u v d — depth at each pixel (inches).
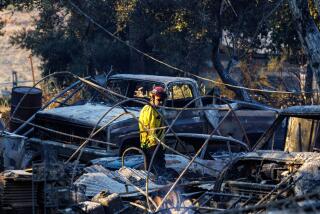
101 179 856.3
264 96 2126.0
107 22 2368.4
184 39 2224.4
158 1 2086.6
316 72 1180.5
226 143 1080.2
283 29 2151.8
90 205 712.4
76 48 2502.5
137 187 825.5
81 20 2271.2
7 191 713.6
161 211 729.6
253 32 2246.6
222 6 2090.3
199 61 2352.4
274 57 2301.9
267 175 753.0
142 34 2281.0
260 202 683.4
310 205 462.9
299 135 945.5
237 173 780.0
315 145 934.4
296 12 1183.6
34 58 3700.8
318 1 1159.0
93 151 1121.4
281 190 697.0
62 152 1152.2
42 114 1211.2
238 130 1323.8
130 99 882.8
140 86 1264.8
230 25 2256.4
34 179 699.4
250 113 1344.7
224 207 727.1
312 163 713.0
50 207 703.1
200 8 2085.4
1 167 956.0
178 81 1234.0
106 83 1305.4
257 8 2194.9
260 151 777.6
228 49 2278.5
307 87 2135.8
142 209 776.9
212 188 850.8
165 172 964.6
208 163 980.6
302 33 1185.4
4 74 3572.8
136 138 1153.4
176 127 1219.2
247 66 2246.6
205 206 740.0
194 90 1251.8
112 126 1128.8
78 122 1158.3
